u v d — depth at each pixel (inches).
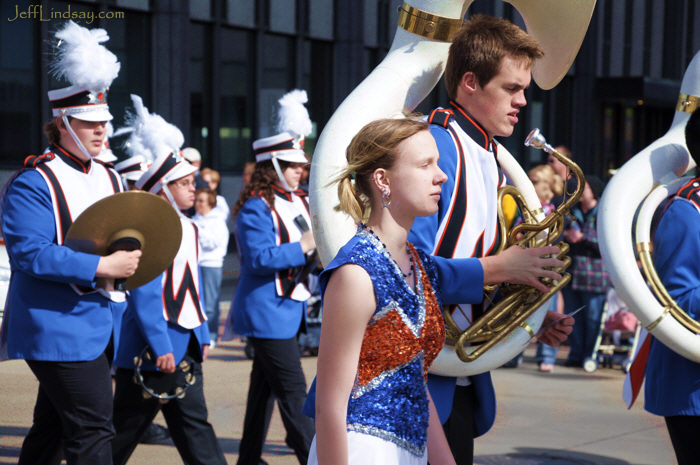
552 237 104.6
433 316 82.3
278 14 682.2
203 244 340.8
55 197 139.1
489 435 223.5
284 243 185.6
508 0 104.4
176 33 593.0
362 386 79.7
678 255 121.6
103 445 137.9
